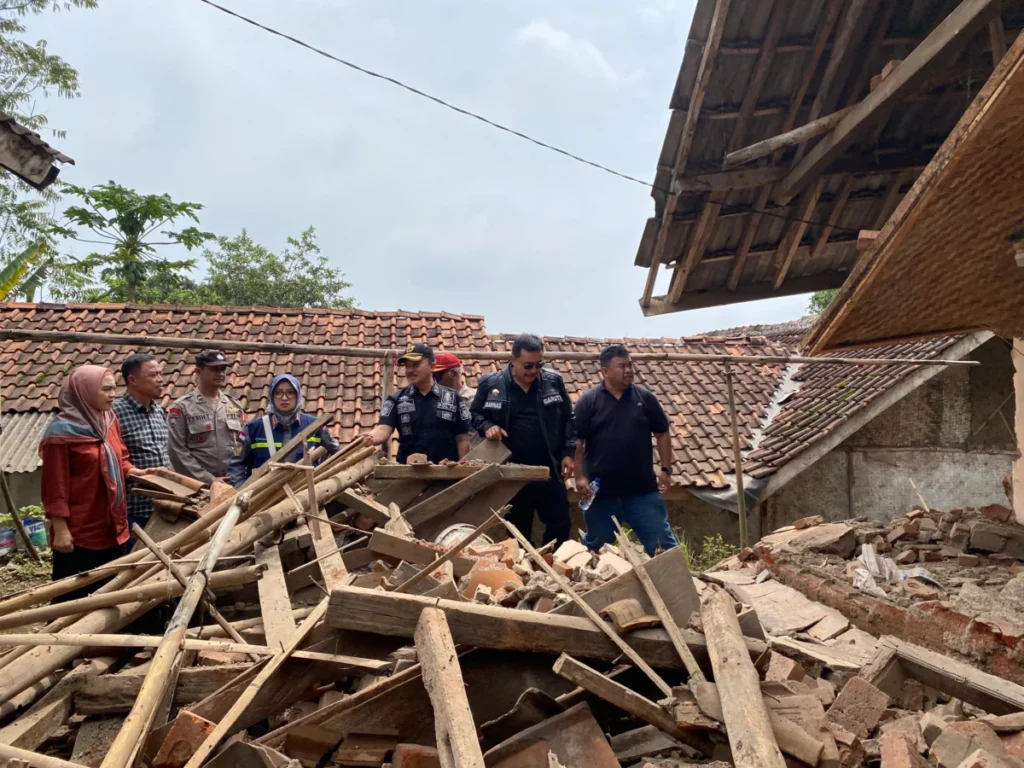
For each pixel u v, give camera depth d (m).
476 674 2.54
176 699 2.63
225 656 2.90
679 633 2.61
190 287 22.38
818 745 2.13
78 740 2.47
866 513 10.76
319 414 9.80
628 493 5.82
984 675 2.83
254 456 5.66
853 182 7.32
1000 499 10.69
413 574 3.46
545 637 2.52
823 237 7.89
